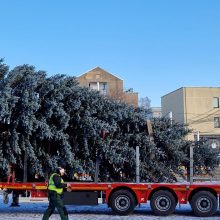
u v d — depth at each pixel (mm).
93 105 21000
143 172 21750
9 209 18047
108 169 21453
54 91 19859
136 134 22047
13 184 16641
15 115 18969
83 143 20781
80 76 59844
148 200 16344
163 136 22906
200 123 60781
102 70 60312
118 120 21656
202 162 23609
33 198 16609
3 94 18484
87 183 16438
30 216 15961
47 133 19188
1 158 18719
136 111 22578
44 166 20000
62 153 20016
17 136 18734
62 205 13055
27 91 18953
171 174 22562
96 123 20516
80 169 20109
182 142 23734
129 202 16234
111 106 21516
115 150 21016
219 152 24359
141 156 21984
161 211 16125
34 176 19969
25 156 18766
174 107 64438
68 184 16281
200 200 16094
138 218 15477
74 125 20859
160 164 22406
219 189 16109
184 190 16172
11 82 19438
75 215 16438
